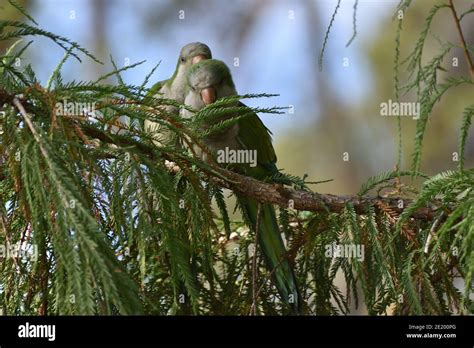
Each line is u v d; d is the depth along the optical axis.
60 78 6.95
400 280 7.12
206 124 10.26
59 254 5.15
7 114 5.79
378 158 22.28
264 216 8.53
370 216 7.27
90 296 5.01
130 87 6.48
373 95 21.78
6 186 6.24
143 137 6.49
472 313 6.91
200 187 6.77
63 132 5.84
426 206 7.38
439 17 20.03
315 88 24.14
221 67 11.28
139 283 6.98
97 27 21.83
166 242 6.06
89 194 5.84
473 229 6.00
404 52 20.27
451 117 19.75
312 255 8.23
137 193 6.07
